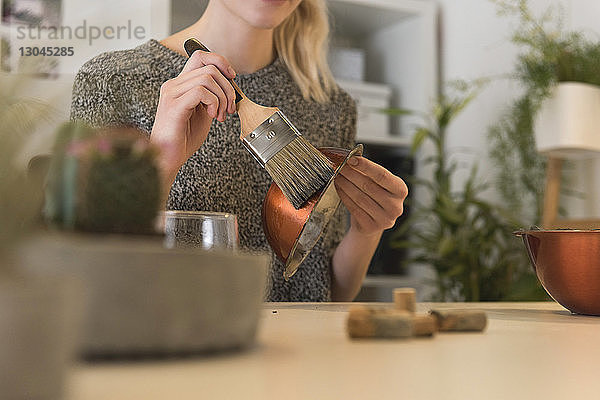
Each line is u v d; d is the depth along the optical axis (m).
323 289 1.11
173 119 0.78
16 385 0.18
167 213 0.49
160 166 0.26
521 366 0.27
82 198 0.25
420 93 2.61
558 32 2.09
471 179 2.21
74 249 0.23
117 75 1.06
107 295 0.24
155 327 0.25
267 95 1.18
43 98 0.20
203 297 0.26
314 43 1.26
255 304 0.28
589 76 1.86
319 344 0.32
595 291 0.54
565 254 0.55
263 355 0.28
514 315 0.56
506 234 2.21
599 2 2.05
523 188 2.24
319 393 0.21
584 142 1.77
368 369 0.25
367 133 2.51
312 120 1.22
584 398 0.21
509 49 2.32
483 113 2.43
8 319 0.17
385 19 2.68
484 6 2.46
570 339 0.37
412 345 0.33
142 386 0.21
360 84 2.51
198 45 0.82
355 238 1.08
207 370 0.24
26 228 0.20
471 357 0.29
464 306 0.70
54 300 0.18
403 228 2.25
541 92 1.91
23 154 0.20
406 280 2.50
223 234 0.50
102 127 0.26
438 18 2.72
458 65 2.59
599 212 1.99
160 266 0.25
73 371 0.19
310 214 0.60
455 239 2.18
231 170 1.12
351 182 0.72
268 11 1.05
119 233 0.25
